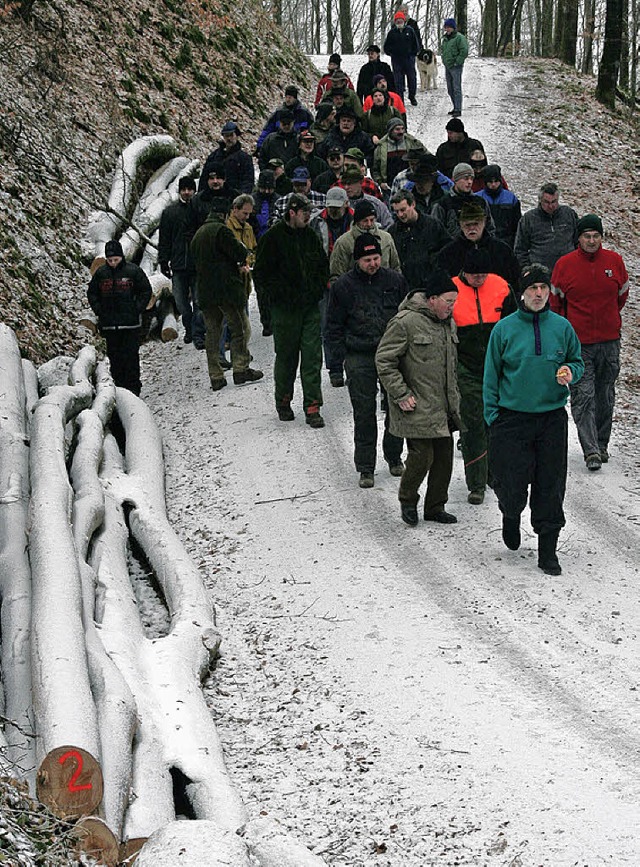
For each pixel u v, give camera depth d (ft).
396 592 23.26
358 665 20.48
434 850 15.08
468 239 28.68
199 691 19.47
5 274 41.06
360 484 29.19
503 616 21.77
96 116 54.60
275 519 27.78
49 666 16.98
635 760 16.60
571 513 27.02
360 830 15.76
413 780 16.83
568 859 14.49
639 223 59.93
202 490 30.25
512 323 23.56
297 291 32.76
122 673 18.57
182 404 37.35
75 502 24.88
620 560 24.11
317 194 38.45
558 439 23.44
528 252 35.63
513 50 129.49
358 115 53.26
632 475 29.48
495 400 23.99
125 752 16.33
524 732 17.70
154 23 68.85
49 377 35.68
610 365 29.94
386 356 25.46
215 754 17.58
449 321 25.64
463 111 78.43
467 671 19.80
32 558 20.98
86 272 46.21
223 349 42.29
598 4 137.80
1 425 27.81
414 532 26.35
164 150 56.24
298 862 13.51
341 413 34.68
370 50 68.18
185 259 42.19
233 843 13.75
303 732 18.56
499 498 24.23
